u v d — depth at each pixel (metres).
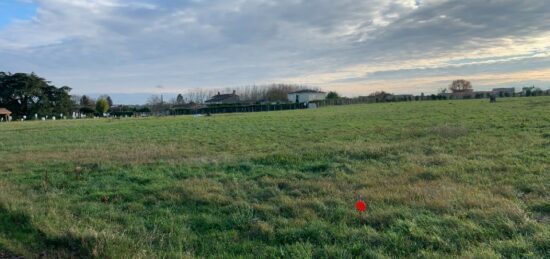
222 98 118.06
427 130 19.62
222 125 33.53
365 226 5.81
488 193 7.30
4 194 8.35
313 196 7.80
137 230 6.05
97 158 14.35
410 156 11.85
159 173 10.97
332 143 16.70
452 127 19.45
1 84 83.00
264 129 27.31
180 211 7.25
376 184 8.56
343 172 10.05
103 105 92.06
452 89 110.44
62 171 11.96
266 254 5.09
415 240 5.26
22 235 6.01
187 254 5.07
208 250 5.34
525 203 6.70
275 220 6.39
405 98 89.38
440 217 6.02
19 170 12.52
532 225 5.50
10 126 44.16
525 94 77.38
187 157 14.22
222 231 6.08
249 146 17.44
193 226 6.37
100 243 5.20
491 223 5.66
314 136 20.81
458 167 9.91
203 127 31.97
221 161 12.55
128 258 4.82
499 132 17.28
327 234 5.61
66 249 5.35
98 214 7.09
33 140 24.55
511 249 4.79
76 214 7.19
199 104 103.19
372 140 17.53
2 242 5.69
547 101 47.62
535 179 8.27
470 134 17.14
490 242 5.04
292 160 12.24
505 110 33.44
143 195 8.53
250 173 10.59
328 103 89.19
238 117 49.09
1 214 7.02
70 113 89.75
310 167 11.14
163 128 32.56
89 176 11.01
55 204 7.76
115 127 36.12
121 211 7.36
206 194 8.19
